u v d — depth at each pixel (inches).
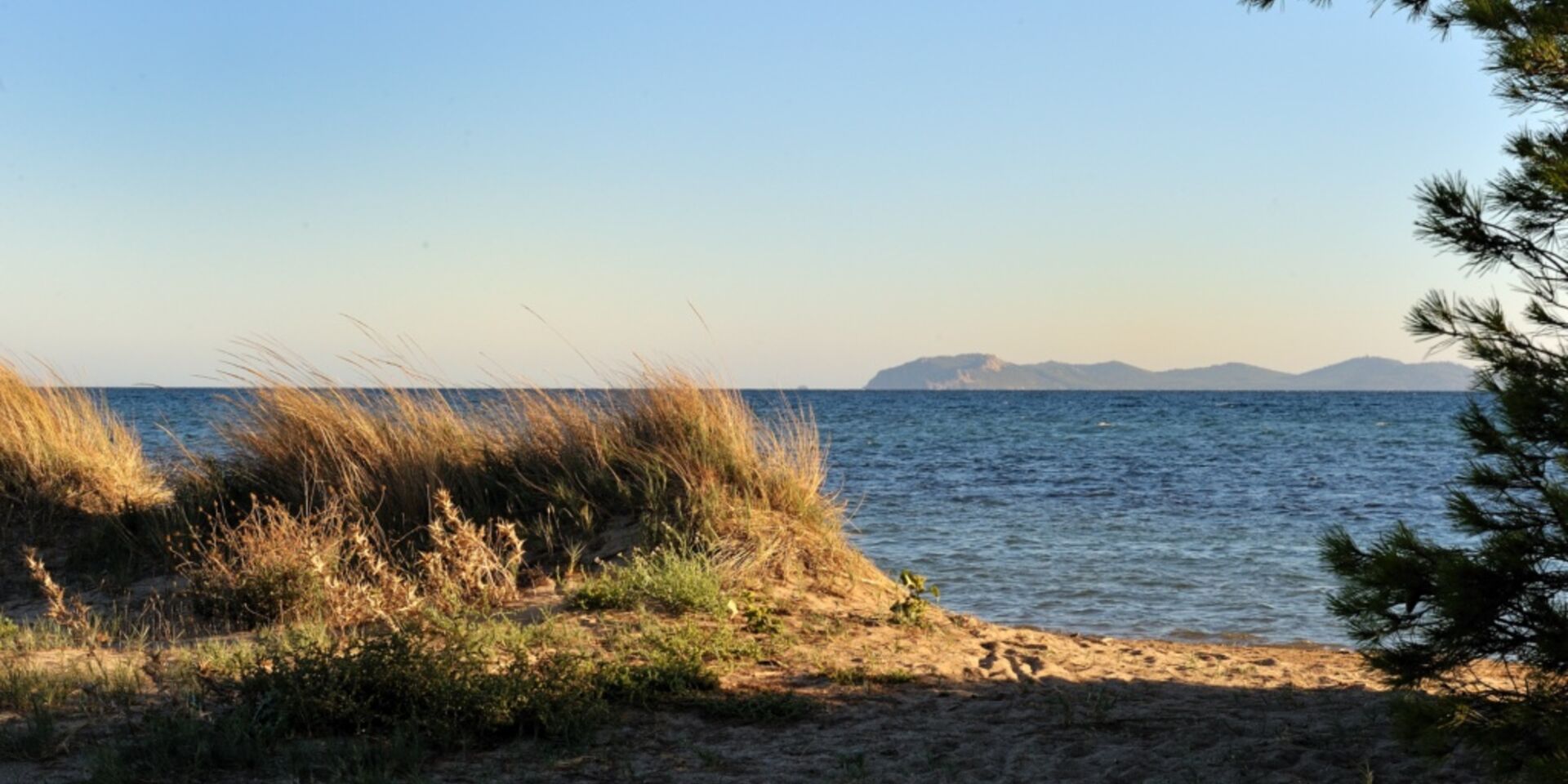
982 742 227.9
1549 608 173.0
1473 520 180.9
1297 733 235.6
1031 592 482.0
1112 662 316.8
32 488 446.3
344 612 322.3
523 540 395.9
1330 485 982.4
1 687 237.1
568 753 214.8
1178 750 222.1
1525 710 177.8
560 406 459.2
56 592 317.4
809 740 227.0
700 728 234.4
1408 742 201.9
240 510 426.6
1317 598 470.6
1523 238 190.7
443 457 434.6
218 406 469.1
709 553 377.7
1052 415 2972.4
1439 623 181.3
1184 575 523.8
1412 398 6614.2
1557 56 182.2
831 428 2105.1
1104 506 799.7
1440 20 213.6
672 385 453.7
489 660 252.8
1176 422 2470.5
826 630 329.7
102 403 521.0
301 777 195.3
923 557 571.8
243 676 234.2
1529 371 181.6
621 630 305.6
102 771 188.9
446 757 212.4
